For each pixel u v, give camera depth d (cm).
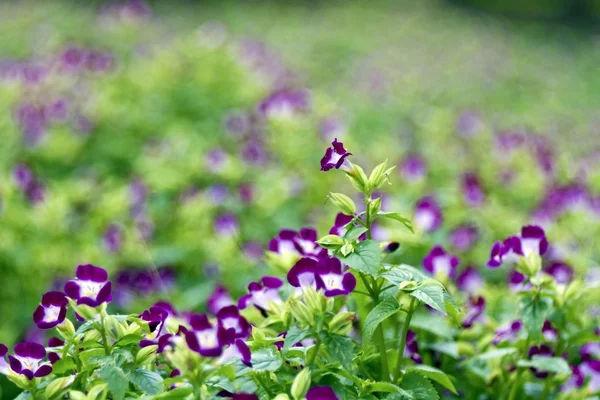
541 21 2903
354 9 2420
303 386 227
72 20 1495
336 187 609
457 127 866
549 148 787
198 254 524
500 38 2219
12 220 529
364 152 754
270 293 281
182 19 1877
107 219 548
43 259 511
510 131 870
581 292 323
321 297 239
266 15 2155
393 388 243
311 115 724
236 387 237
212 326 225
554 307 316
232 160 617
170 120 745
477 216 556
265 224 566
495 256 298
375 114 1019
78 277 249
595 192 655
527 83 1556
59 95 782
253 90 793
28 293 516
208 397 228
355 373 267
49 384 238
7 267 517
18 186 568
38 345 247
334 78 1327
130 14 1084
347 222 271
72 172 673
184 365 221
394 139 823
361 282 271
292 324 262
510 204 665
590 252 524
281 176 610
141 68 816
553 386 330
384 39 1919
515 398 338
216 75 788
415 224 437
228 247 507
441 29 2217
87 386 241
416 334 332
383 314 252
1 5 1756
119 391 229
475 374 333
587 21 2981
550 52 2089
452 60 1697
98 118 720
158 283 518
